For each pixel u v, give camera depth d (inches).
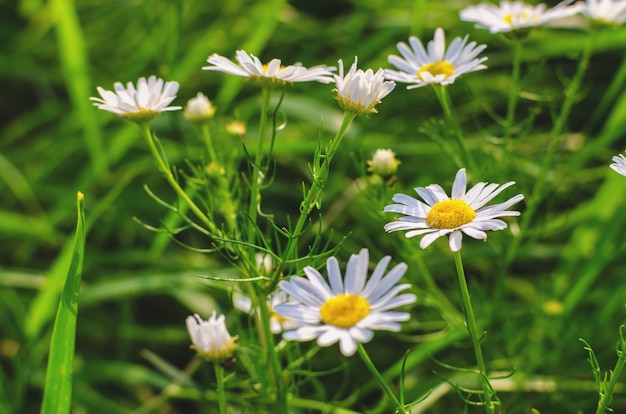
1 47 31.9
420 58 18.3
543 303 20.8
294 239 15.5
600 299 22.2
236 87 25.4
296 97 26.4
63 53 24.4
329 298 13.6
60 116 29.6
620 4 19.3
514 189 20.4
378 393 21.1
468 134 27.0
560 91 28.6
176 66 28.2
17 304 22.9
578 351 20.6
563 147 25.3
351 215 23.5
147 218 25.6
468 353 21.0
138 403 22.0
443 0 32.0
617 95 28.3
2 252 25.7
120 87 16.3
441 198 14.2
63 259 20.8
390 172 18.3
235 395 19.3
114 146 25.5
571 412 19.6
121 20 32.5
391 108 28.1
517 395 19.6
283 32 30.6
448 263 23.4
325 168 15.0
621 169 13.9
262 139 16.4
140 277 21.9
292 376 17.5
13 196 27.6
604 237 20.7
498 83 28.8
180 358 22.9
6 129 30.0
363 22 30.0
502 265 19.9
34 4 32.9
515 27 18.8
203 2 32.1
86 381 21.1
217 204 17.4
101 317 23.9
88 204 25.3
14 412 20.6
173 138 27.0
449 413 20.3
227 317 21.5
